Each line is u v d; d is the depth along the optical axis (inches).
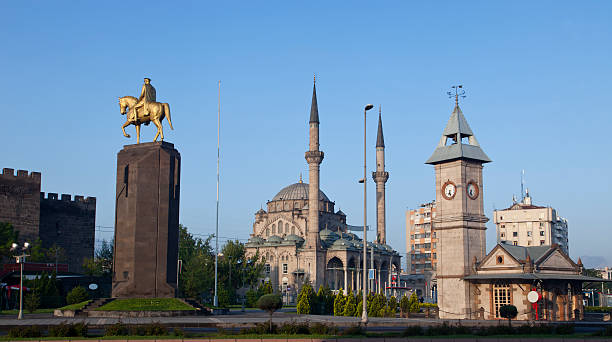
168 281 2578.7
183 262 4453.7
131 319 2130.9
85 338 1393.9
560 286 2719.0
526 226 7440.9
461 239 2888.8
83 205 5177.2
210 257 4616.1
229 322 2018.9
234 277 4712.1
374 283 6215.6
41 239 4813.0
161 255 2564.0
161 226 2581.2
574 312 2785.4
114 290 2519.7
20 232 4471.0
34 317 2336.4
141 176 2596.0
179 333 1472.7
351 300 3127.5
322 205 6929.1
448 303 2898.6
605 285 7568.9
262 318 2233.0
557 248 2792.8
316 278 5772.6
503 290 2728.8
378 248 6309.1
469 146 2997.0
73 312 2372.0
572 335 1508.4
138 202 2573.8
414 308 3216.0
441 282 2945.4
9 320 2054.6
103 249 5103.3
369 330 1818.4
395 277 5639.8
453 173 2982.3
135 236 2544.3
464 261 2866.6
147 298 2487.7
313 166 5831.7
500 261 2751.0
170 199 2630.4
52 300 3240.7
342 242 6023.6
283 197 7003.0
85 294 3169.3
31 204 4571.9
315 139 5812.0
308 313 3139.8
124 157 2662.4
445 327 1619.1
